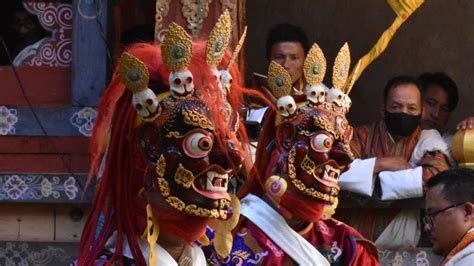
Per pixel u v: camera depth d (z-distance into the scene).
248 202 9.05
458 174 9.77
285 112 8.82
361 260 9.31
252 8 16.61
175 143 6.94
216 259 8.79
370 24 16.62
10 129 12.12
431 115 14.24
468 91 16.44
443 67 16.53
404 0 12.48
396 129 12.50
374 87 16.50
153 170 6.98
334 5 16.70
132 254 7.02
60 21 12.33
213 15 11.79
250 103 10.27
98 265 7.01
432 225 9.82
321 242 9.21
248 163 9.10
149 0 14.95
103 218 7.44
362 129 12.75
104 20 12.19
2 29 13.33
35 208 12.07
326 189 8.79
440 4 16.56
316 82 8.86
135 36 12.58
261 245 8.86
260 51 16.53
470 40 16.50
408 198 11.93
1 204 12.07
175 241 7.15
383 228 12.09
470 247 9.48
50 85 12.29
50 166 12.09
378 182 11.98
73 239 12.05
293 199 8.80
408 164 12.03
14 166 12.07
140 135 7.04
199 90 7.03
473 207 9.62
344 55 8.95
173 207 6.95
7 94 12.25
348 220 12.14
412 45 16.55
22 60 12.30
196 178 6.99
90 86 12.17
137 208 7.11
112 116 7.20
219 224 7.88
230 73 7.52
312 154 8.73
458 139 12.10
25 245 11.94
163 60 6.99
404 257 12.02
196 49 7.16
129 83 6.95
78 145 12.09
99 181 7.55
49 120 12.12
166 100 6.99
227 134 7.07
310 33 16.69
